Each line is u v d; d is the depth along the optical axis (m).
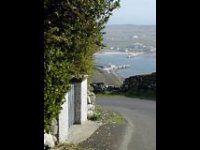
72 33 12.72
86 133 15.87
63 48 13.07
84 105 18.41
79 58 15.70
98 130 16.66
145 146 13.73
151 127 17.59
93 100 22.22
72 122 17.38
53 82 11.48
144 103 26.16
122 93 31.38
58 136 13.42
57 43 12.80
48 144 12.09
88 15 12.30
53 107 11.50
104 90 32.12
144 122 18.98
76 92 17.59
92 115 19.39
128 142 14.36
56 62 11.88
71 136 15.27
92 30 12.71
